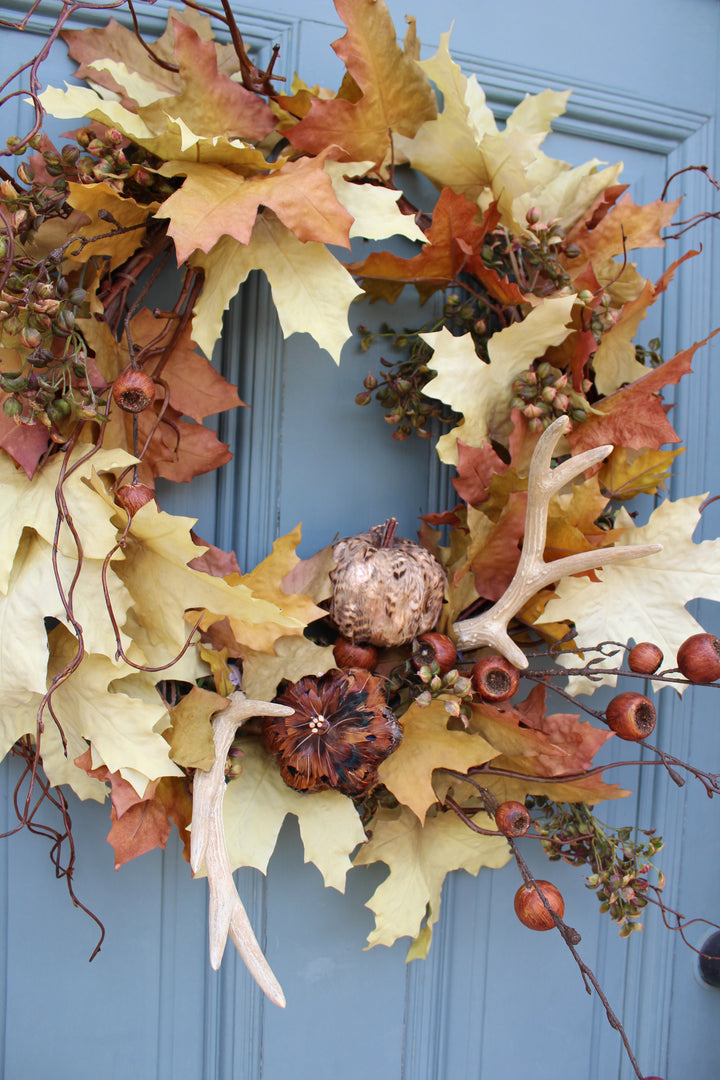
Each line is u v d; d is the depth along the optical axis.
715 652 1.02
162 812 0.99
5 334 0.96
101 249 0.99
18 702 0.98
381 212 1.01
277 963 1.12
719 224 1.24
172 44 1.05
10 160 1.04
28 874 1.07
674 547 1.09
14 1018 1.07
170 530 0.96
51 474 0.97
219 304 1.00
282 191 0.96
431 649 1.02
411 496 1.14
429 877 1.08
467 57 1.16
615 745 1.22
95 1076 1.09
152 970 1.10
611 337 1.09
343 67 1.11
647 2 1.21
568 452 1.09
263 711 0.99
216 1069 1.12
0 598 0.96
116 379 0.98
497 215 1.07
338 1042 1.14
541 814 1.18
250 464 1.10
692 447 1.23
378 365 1.13
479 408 1.05
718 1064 1.27
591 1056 1.23
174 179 1.00
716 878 1.26
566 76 1.19
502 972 1.20
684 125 1.23
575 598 1.08
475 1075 1.19
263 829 1.03
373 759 1.00
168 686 1.03
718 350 1.24
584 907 1.22
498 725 1.04
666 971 1.24
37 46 1.05
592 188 1.10
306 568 1.03
